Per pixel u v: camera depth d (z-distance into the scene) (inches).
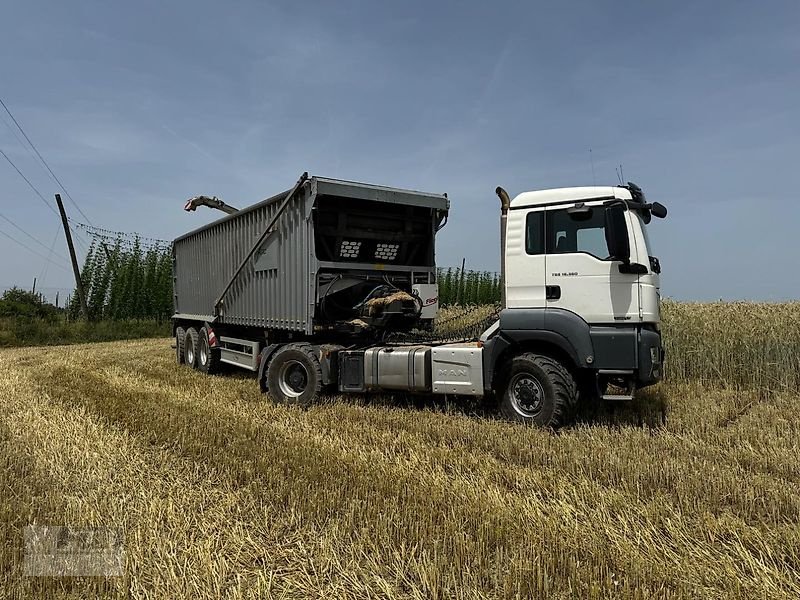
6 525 163.9
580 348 274.7
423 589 131.6
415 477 206.5
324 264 349.7
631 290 269.9
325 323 356.2
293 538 159.9
